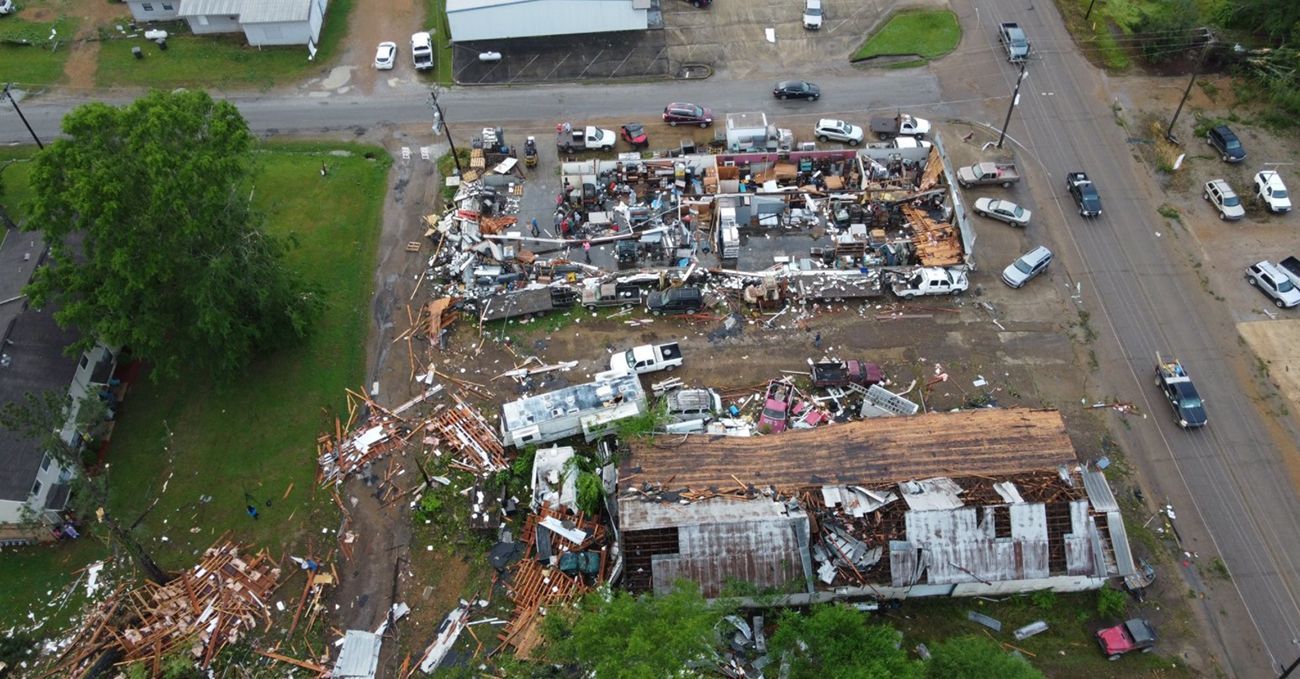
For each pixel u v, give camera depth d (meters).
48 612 43.84
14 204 60.12
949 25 74.50
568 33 73.94
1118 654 41.75
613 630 35.53
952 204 59.72
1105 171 63.72
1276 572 44.78
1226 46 69.38
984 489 43.25
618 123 68.00
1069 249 59.16
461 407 51.50
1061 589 43.75
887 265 57.97
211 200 43.81
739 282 57.19
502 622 43.34
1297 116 66.12
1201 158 64.25
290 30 72.19
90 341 46.28
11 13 74.88
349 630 43.25
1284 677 39.62
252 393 51.91
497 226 60.78
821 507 43.19
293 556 45.81
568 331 55.34
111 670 41.75
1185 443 49.69
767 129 64.12
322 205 61.66
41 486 45.75
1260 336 54.25
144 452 49.72
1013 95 67.19
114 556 45.66
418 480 48.56
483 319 55.31
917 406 50.81
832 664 36.44
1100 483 44.91
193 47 72.88
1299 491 47.66
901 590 42.66
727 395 51.94
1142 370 52.97
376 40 74.38
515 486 47.94
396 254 59.44
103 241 43.09
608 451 48.28
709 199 60.78
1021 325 55.19
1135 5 75.12
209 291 44.91
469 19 71.56
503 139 66.31
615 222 60.88
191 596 43.91
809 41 73.94
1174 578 44.62
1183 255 58.56
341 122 67.94
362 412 51.59
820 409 51.00
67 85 69.81
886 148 62.81
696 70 71.81
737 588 41.09
